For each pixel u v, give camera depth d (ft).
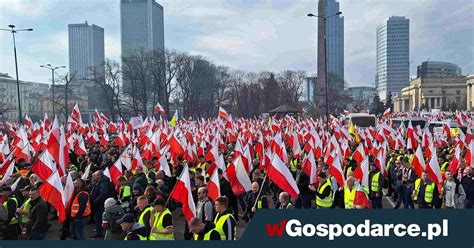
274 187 51.55
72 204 38.04
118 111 263.29
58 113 320.29
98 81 257.34
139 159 50.88
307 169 43.52
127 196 40.24
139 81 292.20
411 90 536.42
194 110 291.99
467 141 72.28
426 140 72.84
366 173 42.93
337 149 55.36
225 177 40.40
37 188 34.65
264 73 371.76
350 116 144.56
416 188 43.04
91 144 82.23
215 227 27.17
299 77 339.36
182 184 30.73
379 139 82.07
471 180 42.24
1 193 37.58
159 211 27.61
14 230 35.09
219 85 320.09
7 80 437.17
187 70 282.56
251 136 85.92
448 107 425.28
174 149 57.93
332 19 554.46
